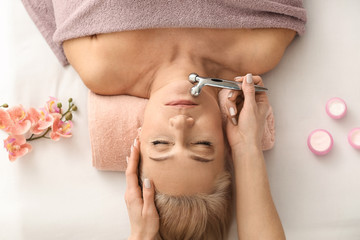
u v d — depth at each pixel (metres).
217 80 1.13
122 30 1.19
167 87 1.17
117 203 1.36
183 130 1.09
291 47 1.44
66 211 1.34
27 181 1.34
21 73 1.38
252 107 1.19
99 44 1.23
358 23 1.46
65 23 1.25
